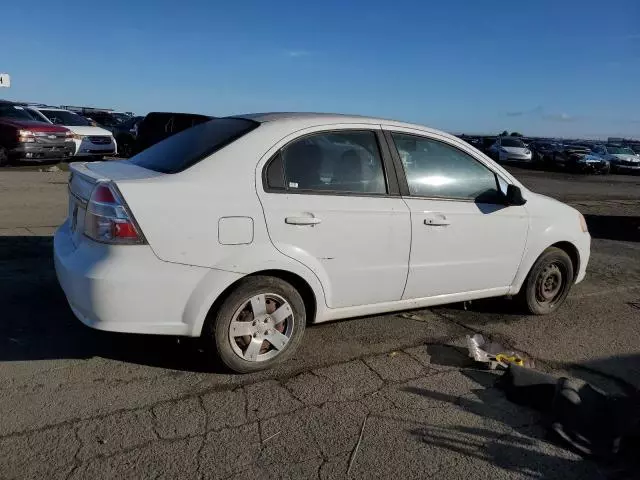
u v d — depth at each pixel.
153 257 3.15
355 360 3.94
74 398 3.20
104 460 2.67
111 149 17.81
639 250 8.80
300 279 3.66
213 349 3.45
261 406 3.25
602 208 14.46
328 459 2.79
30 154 14.90
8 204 9.19
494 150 32.12
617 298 5.88
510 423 3.22
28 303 4.62
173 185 3.23
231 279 3.35
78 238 3.43
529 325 4.85
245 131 3.61
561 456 2.94
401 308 4.20
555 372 3.98
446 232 4.17
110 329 3.18
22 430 2.87
